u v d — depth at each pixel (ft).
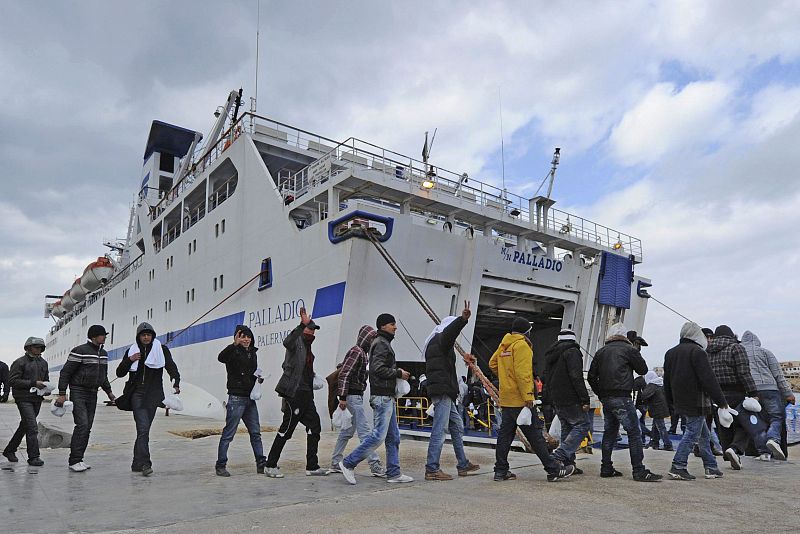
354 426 21.84
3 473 21.74
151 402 21.99
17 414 57.47
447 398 19.89
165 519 14.14
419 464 24.00
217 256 64.23
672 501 15.52
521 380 18.88
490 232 53.36
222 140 69.41
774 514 13.97
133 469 21.53
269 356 51.60
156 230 91.50
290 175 66.69
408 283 41.11
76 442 22.26
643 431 32.45
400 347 45.27
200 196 76.02
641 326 65.41
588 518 13.62
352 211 42.98
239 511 14.94
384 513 14.32
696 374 19.20
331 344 43.16
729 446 26.05
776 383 25.14
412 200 48.11
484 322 69.05
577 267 57.93
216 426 44.37
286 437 20.85
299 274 48.44
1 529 13.29
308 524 13.28
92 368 22.68
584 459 25.50
